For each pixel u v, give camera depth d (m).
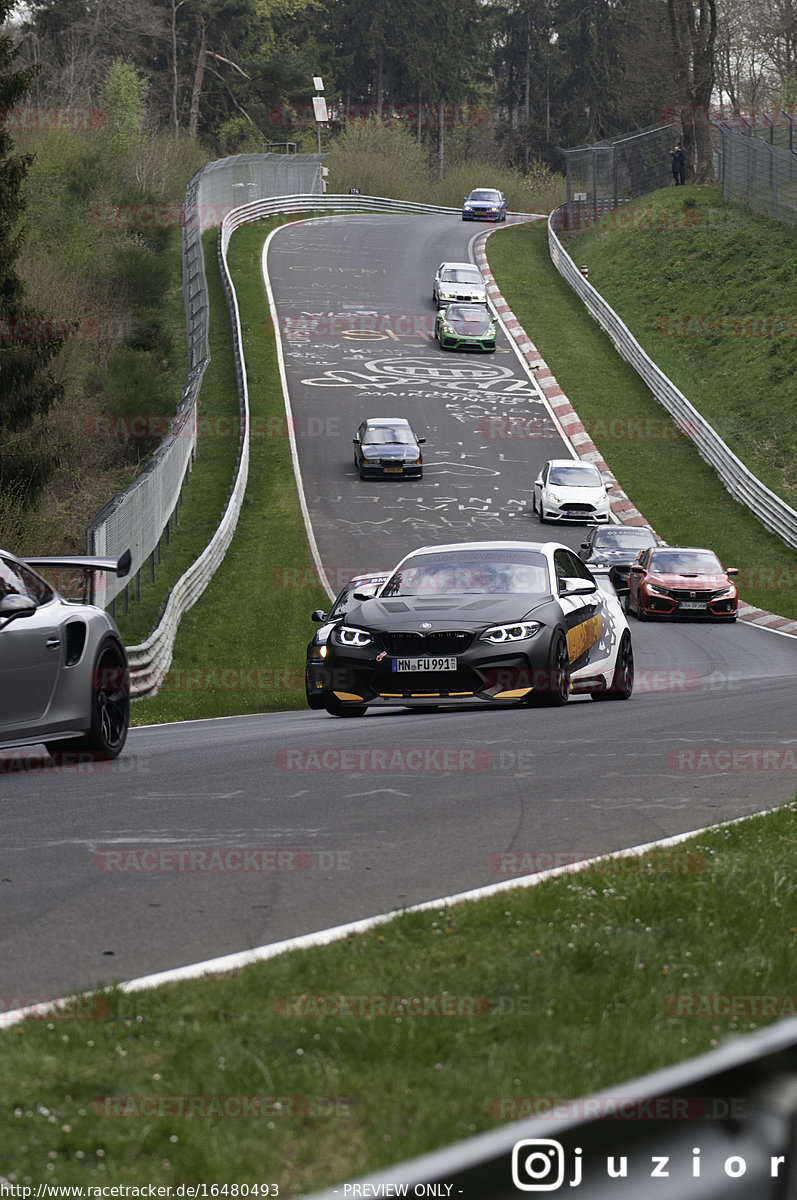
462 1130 10.55
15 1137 10.65
